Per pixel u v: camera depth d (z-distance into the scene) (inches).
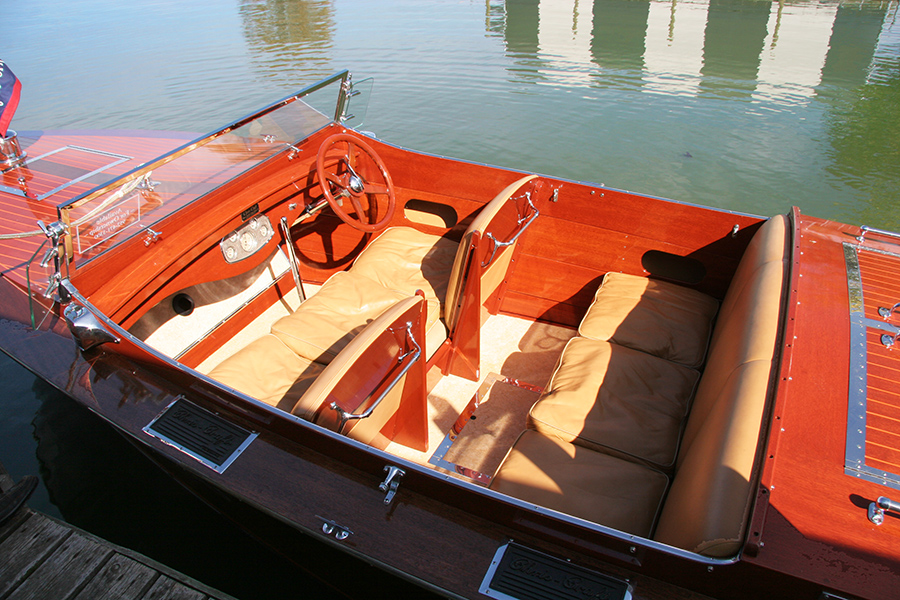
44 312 83.5
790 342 57.9
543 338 111.6
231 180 96.7
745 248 93.1
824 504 44.1
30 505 99.0
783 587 41.9
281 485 56.9
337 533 52.2
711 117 301.0
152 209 83.5
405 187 115.2
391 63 392.2
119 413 66.3
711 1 581.6
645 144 271.7
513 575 48.6
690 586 46.4
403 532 52.2
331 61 392.8
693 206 93.1
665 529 54.1
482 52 419.8
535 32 474.0
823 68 372.2
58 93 335.3
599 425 73.2
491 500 50.6
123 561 77.0
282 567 86.7
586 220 102.9
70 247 71.2
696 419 66.4
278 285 112.3
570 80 360.5
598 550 48.6
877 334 59.0
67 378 71.9
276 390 81.4
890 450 47.8
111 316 76.8
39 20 569.9
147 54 422.6
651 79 360.5
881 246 74.8
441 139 277.1
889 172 239.9
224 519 94.7
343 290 100.0
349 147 112.6
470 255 80.4
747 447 48.3
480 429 90.2
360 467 58.1
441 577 48.6
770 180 237.0
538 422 73.5
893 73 355.9
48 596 72.8
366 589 63.4
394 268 106.9
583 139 277.4
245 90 329.1
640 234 100.1
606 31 474.9
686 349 87.2
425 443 83.1
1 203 123.7
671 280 103.2
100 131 181.8
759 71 371.2
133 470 105.9
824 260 71.1
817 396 52.2
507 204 87.0
